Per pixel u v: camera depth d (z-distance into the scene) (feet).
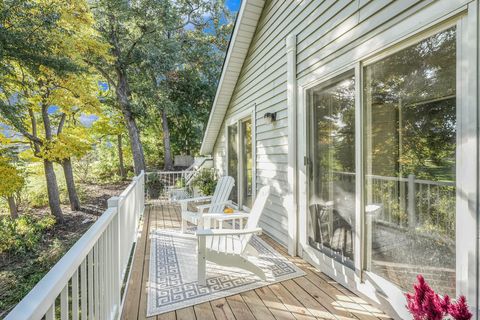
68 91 29.01
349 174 7.91
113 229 6.61
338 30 8.20
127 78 40.83
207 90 49.62
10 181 27.14
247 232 8.51
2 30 20.11
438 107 5.68
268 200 13.53
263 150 14.24
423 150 6.12
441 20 5.24
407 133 6.41
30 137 28.55
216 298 7.64
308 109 10.03
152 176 26.27
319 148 9.41
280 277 8.85
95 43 29.86
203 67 50.21
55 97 28.09
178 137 57.67
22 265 19.92
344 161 8.13
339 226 8.39
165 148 48.80
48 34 23.36
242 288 8.17
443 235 5.70
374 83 7.06
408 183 6.48
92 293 4.61
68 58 25.93
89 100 30.66
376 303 7.02
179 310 7.09
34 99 27.89
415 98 6.15
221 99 20.56
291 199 10.77
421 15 5.63
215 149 27.07
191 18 50.42
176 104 45.91
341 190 8.27
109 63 35.88
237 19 14.93
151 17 38.01
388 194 6.88
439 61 5.50
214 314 6.89
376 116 7.06
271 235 13.16
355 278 7.68
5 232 23.62
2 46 20.21
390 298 6.61
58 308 9.88
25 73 25.93
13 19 21.22
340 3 8.11
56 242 23.67
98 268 5.09
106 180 53.78
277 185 12.53
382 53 6.72
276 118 12.64
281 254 10.93
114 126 48.83
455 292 5.32
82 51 29.43
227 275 9.07
